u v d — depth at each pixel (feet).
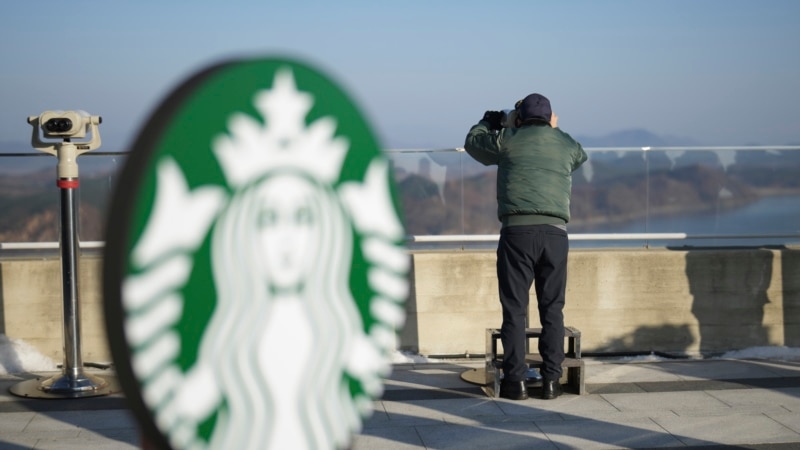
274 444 2.77
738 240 28.27
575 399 21.34
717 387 22.41
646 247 28.07
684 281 26.50
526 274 21.12
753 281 26.63
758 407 20.47
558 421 19.39
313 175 2.79
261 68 2.66
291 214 2.75
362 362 2.96
